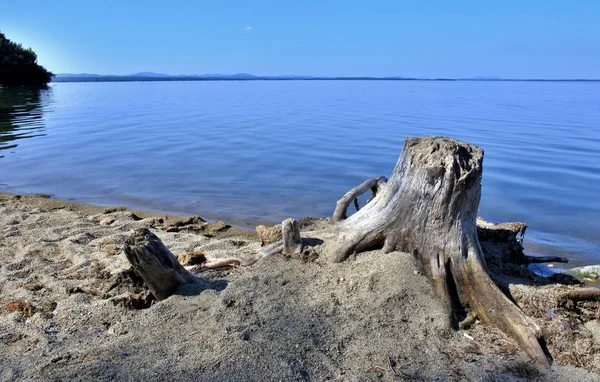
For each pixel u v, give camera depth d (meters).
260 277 4.55
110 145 16.27
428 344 3.80
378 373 3.48
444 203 4.35
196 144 16.42
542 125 22.12
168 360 3.47
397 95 53.97
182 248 6.14
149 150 15.23
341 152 14.71
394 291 4.21
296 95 53.72
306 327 3.87
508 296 4.34
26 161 13.46
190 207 9.19
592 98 50.00
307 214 8.80
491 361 3.65
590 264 6.61
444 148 4.44
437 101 42.28
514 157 14.07
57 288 4.87
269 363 3.46
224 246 6.16
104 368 3.37
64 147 15.80
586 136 18.41
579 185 10.84
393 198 4.69
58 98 44.19
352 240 4.79
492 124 22.39
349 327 3.91
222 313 4.01
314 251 4.88
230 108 33.34
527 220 8.52
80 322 4.12
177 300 4.29
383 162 13.17
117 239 6.58
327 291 4.35
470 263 4.32
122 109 32.12
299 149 15.28
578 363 3.65
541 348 3.72
